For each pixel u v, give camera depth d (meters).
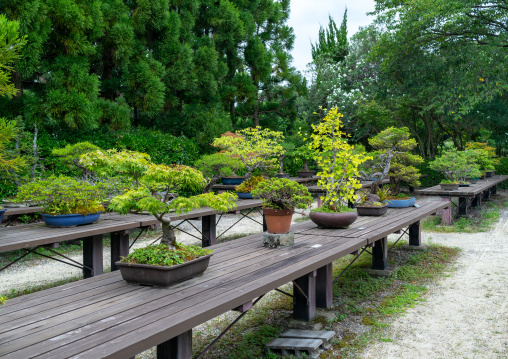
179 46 11.33
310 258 3.41
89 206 5.16
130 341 1.83
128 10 10.67
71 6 8.34
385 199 6.54
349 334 3.59
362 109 16.73
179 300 2.41
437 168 9.73
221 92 14.04
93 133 9.23
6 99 8.23
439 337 3.48
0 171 6.52
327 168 5.07
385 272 5.37
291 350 3.22
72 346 1.80
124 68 10.18
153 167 2.97
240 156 8.28
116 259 5.45
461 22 13.93
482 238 7.64
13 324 2.08
